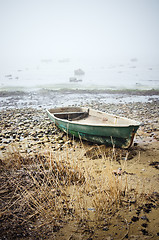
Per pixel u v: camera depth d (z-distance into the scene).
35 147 6.68
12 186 4.08
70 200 3.76
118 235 2.94
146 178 4.46
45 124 9.45
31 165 4.90
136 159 5.47
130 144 5.70
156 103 15.39
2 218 3.26
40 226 3.16
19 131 8.48
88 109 8.91
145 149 6.25
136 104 15.22
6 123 9.95
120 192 3.79
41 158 5.45
